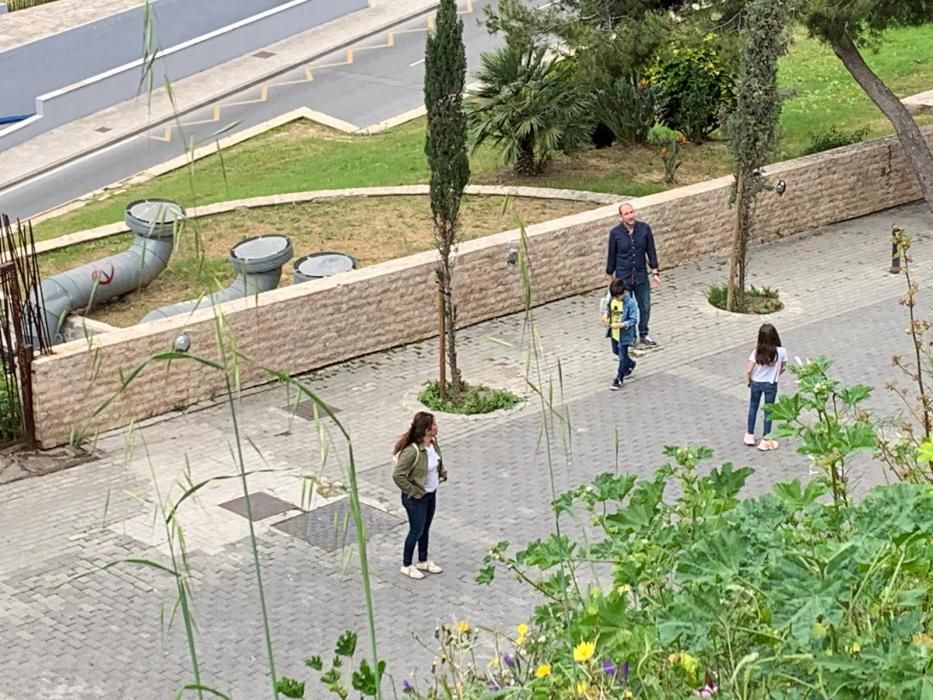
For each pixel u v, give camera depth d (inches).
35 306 670.5
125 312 784.3
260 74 1416.1
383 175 1073.5
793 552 169.8
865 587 167.8
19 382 639.8
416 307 752.3
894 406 653.9
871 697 154.3
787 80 1246.9
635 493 220.5
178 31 1470.2
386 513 573.9
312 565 531.8
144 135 1305.4
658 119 1076.5
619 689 176.6
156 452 636.1
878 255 876.0
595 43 920.3
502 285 781.9
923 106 1144.2
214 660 471.8
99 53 1437.0
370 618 188.9
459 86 651.5
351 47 1481.3
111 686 461.1
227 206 973.2
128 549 550.9
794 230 911.7
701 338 756.0
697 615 170.2
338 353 729.0
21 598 516.7
